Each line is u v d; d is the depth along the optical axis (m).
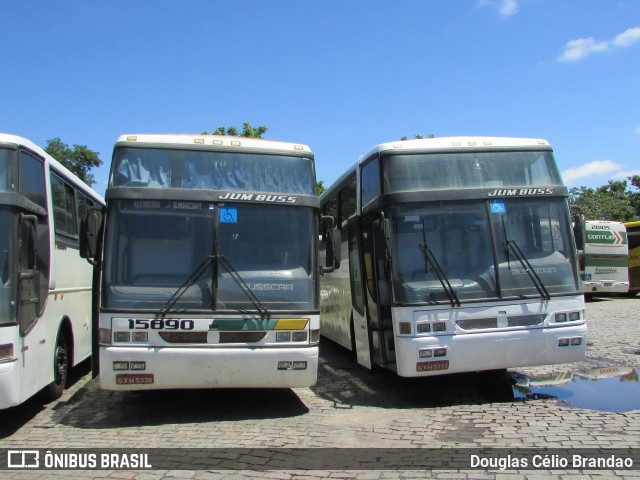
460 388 8.70
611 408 7.26
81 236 6.70
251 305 6.98
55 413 7.58
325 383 9.39
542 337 7.64
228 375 6.88
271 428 6.74
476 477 4.98
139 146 7.32
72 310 8.80
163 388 6.83
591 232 26.14
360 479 5.02
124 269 6.91
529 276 7.75
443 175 8.02
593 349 12.05
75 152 29.77
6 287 6.09
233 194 7.25
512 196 7.97
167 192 7.11
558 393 8.18
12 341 6.04
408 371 7.44
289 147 7.74
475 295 7.60
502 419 6.86
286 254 7.26
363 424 6.87
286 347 6.99
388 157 8.06
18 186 6.39
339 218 11.43
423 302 7.52
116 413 7.55
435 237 7.78
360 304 9.59
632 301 26.61
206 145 7.45
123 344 6.74
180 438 6.35
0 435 6.56
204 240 7.08
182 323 6.81
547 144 8.41
